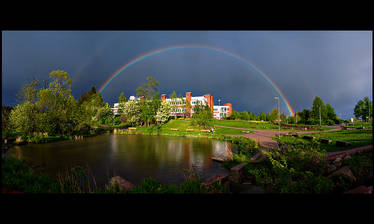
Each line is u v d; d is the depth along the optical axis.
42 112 22.69
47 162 10.88
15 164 7.00
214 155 13.23
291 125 40.34
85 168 9.64
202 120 33.62
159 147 17.36
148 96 48.25
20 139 18.03
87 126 29.66
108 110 60.38
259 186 6.40
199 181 6.23
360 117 35.16
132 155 13.27
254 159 9.98
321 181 5.14
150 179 6.52
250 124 49.91
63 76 32.44
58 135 23.75
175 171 9.09
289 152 7.63
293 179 6.46
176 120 50.91
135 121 48.44
